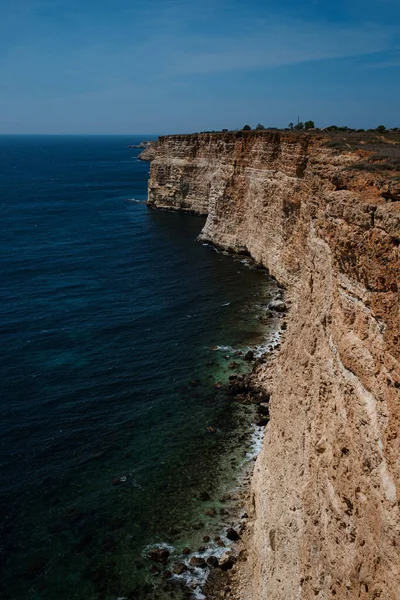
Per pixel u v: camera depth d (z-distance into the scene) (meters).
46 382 35.97
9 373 37.16
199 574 20.95
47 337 43.38
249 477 26.16
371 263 11.44
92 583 20.89
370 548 10.29
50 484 26.30
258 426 30.34
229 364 37.84
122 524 23.72
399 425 9.72
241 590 19.81
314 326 16.30
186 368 37.66
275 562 16.31
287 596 14.73
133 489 25.84
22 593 20.53
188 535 22.92
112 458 28.16
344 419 12.41
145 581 20.86
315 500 13.71
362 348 11.80
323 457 13.54
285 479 16.72
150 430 30.48
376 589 9.84
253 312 47.81
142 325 45.84
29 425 31.08
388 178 13.72
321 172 18.22
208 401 33.25
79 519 24.08
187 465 27.41
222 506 24.48
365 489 10.83
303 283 19.47
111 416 31.95
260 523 19.03
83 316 48.19
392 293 10.66
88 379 36.38
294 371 17.98
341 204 13.72
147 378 36.38
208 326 45.19
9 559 22.06
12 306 50.75
